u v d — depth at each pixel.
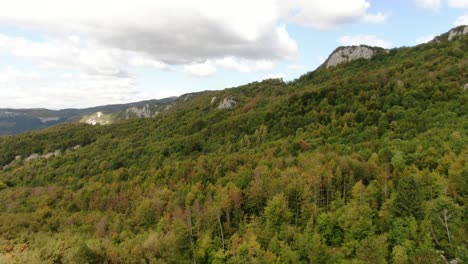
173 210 97.81
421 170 79.44
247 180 93.56
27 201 139.75
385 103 139.75
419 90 137.00
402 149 93.38
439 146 89.62
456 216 51.69
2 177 188.75
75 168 181.12
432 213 53.69
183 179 119.81
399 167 81.25
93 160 189.00
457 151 83.06
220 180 104.38
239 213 81.56
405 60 195.50
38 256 79.94
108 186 134.75
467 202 60.16
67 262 78.75
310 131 140.38
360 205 66.88
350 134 125.50
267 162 108.12
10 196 149.12
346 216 63.81
